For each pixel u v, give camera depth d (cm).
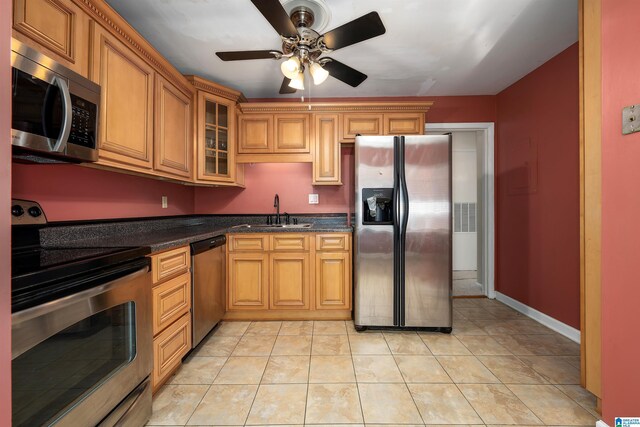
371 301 235
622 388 113
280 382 166
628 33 110
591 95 147
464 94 312
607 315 119
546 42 213
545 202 244
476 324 248
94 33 137
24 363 83
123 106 158
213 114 266
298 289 256
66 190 159
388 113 284
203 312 207
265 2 130
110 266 116
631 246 110
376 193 237
